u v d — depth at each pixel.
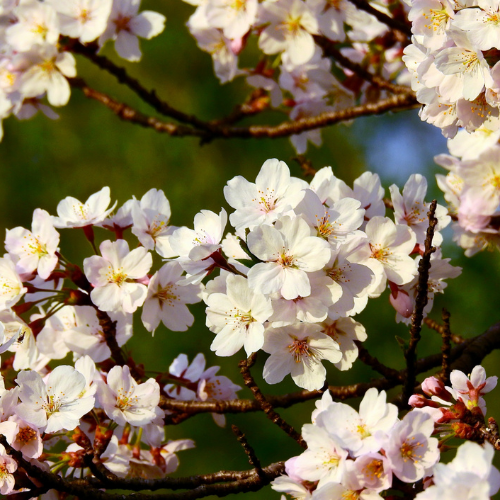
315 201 2.06
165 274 2.14
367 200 2.11
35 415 2.07
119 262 2.13
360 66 2.30
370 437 2.02
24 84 2.29
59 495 2.09
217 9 2.29
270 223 2.05
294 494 2.04
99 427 2.10
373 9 2.21
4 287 2.13
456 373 2.05
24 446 2.07
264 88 2.37
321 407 2.05
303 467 2.03
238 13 2.29
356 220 2.07
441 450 2.04
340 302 2.06
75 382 2.08
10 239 2.13
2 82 2.30
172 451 2.18
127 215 2.15
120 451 2.16
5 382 2.12
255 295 2.05
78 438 2.09
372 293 2.09
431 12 2.09
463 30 2.07
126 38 2.31
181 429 3.17
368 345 3.28
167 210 2.15
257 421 3.21
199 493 2.07
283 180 2.07
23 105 2.34
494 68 2.06
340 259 2.06
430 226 2.06
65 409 2.08
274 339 2.08
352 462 2.02
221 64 2.35
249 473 2.09
